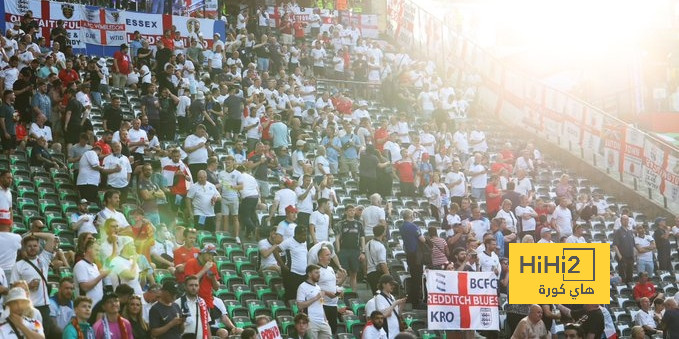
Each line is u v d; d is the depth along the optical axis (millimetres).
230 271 36594
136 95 52938
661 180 50969
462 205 44094
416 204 47062
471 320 32781
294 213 37562
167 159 40812
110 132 40562
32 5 56781
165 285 26406
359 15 72062
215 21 62375
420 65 62125
